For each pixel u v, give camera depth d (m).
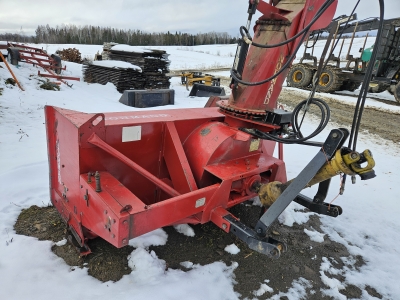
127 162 2.29
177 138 2.70
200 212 2.49
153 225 2.07
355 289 2.58
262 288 2.43
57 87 8.86
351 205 3.97
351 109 10.67
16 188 3.38
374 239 3.30
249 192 2.87
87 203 2.20
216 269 2.58
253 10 2.43
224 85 15.45
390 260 2.98
